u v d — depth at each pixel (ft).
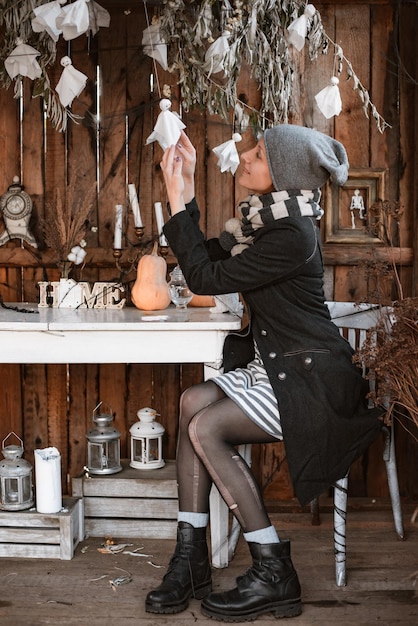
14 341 8.49
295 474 7.52
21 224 10.48
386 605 7.67
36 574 8.39
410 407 7.61
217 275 7.76
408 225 10.58
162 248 10.10
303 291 7.75
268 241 7.59
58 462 8.95
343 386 7.67
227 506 8.30
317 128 10.50
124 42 10.42
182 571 7.68
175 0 8.73
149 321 8.46
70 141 10.55
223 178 10.53
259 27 8.94
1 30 9.85
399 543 9.34
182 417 8.03
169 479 9.36
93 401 10.84
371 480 10.79
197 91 9.13
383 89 10.44
